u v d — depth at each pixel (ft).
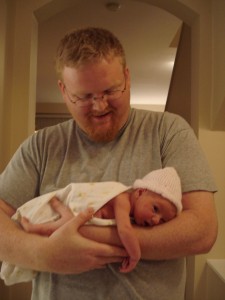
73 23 10.47
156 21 10.30
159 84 18.44
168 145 3.13
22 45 6.72
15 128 6.59
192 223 2.63
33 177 3.37
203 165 2.98
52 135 3.50
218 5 6.57
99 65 2.77
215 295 6.09
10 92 6.54
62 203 2.99
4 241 2.80
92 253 2.48
